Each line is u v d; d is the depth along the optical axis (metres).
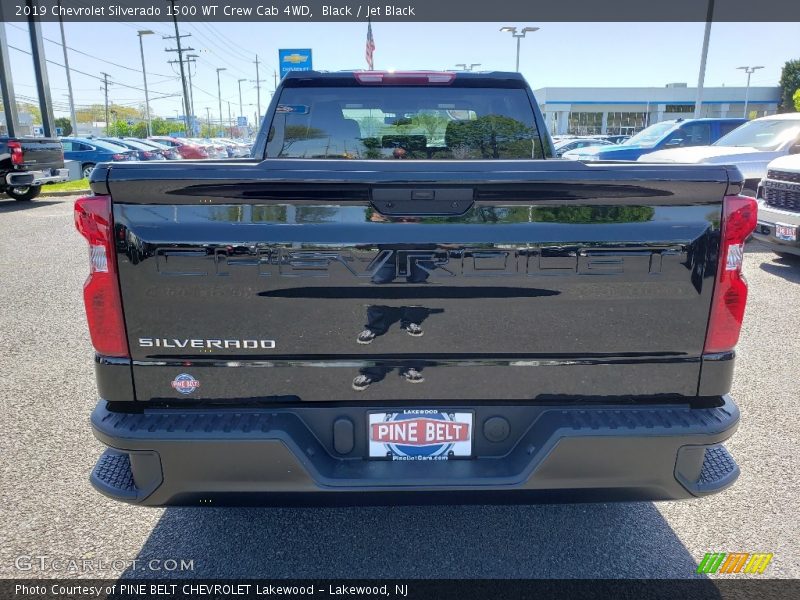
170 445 2.09
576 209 2.06
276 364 2.13
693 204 2.06
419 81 3.66
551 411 2.19
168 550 2.71
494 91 3.76
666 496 2.24
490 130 3.83
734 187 2.05
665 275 2.09
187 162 2.08
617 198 2.05
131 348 2.11
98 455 3.52
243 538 2.80
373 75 3.63
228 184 1.99
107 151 21.91
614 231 2.07
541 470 2.13
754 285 7.41
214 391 2.15
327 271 2.06
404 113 3.79
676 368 2.17
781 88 68.88
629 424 2.14
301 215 2.04
